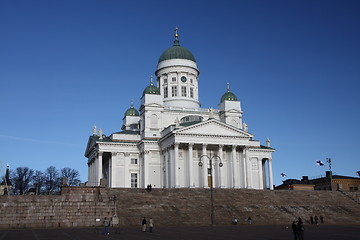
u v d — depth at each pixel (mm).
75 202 68750
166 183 107750
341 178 133625
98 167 111875
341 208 86812
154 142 112875
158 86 133500
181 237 44625
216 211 75750
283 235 47375
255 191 90250
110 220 68250
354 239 41281
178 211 73812
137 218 69000
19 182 181500
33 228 63844
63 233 52375
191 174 103000
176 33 139000
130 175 113750
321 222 76875
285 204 85250
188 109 122938
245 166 109250
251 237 44500
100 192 75938
